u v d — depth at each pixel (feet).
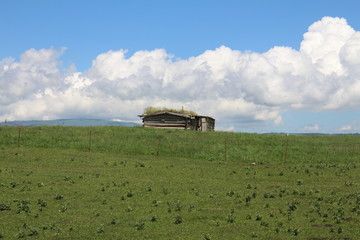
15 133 168.76
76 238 50.08
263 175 107.34
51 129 189.06
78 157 129.90
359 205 67.36
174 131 198.18
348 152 149.89
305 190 84.74
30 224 56.03
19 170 103.30
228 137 184.85
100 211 64.03
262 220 59.00
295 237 50.47
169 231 53.21
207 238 49.62
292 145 164.66
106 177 97.50
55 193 77.71
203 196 77.00
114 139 165.99
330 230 53.06
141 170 110.42
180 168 116.37
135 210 64.95
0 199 71.31
